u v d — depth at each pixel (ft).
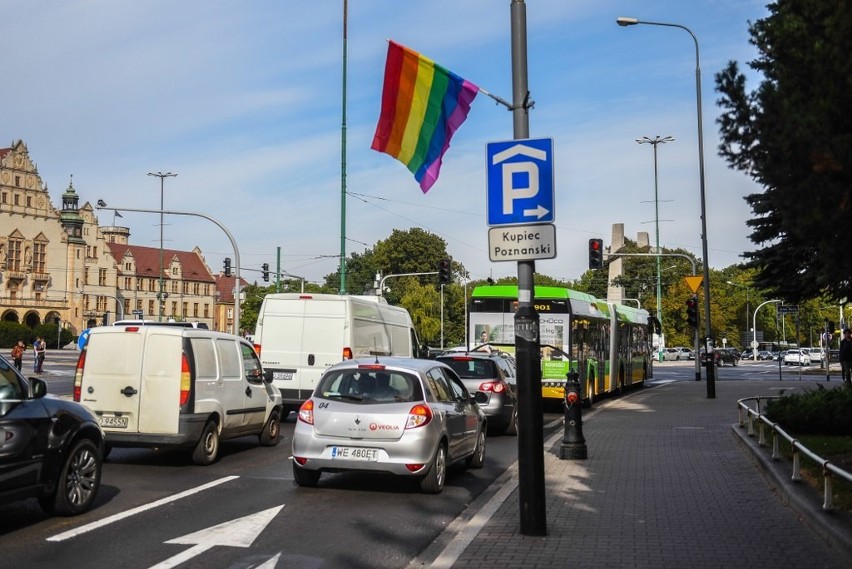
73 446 28.78
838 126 19.79
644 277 313.12
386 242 318.45
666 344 311.47
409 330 77.77
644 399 92.17
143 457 44.21
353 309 63.16
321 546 25.54
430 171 37.04
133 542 25.48
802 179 19.89
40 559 23.30
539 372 26.27
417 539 26.68
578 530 27.07
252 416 46.34
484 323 79.77
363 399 34.65
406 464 33.71
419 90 36.50
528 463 26.16
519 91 26.76
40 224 326.65
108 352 40.50
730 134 22.00
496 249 26.12
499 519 28.78
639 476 38.42
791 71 20.63
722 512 30.09
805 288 47.19
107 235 446.60
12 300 313.73
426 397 35.04
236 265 110.83
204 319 447.83
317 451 34.30
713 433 56.34
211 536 26.40
